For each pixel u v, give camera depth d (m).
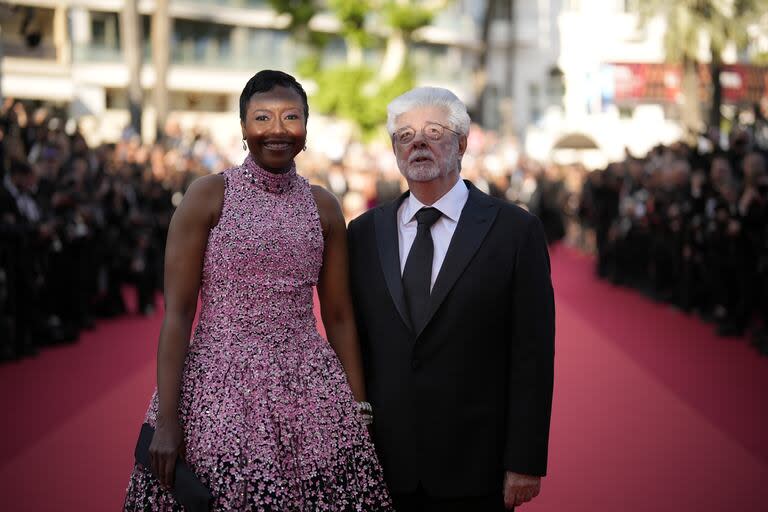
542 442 2.87
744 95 18.59
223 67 33.66
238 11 33.38
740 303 8.95
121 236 10.48
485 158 21.94
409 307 2.94
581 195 15.58
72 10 29.36
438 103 2.93
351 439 2.90
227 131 33.69
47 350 8.43
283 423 2.80
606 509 4.36
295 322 2.91
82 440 5.52
